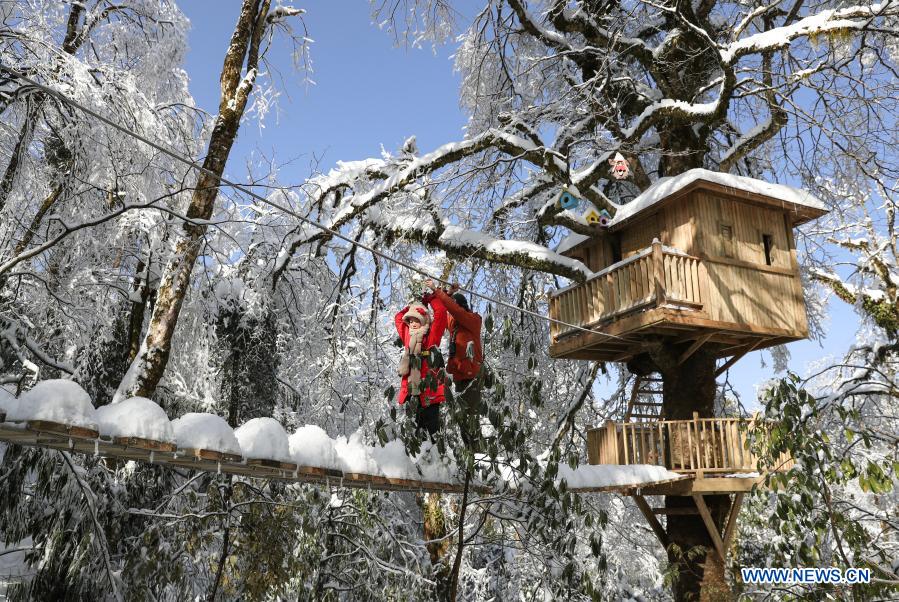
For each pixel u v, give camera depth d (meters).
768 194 10.93
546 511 6.62
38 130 8.16
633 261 10.45
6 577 7.14
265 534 8.24
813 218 11.77
